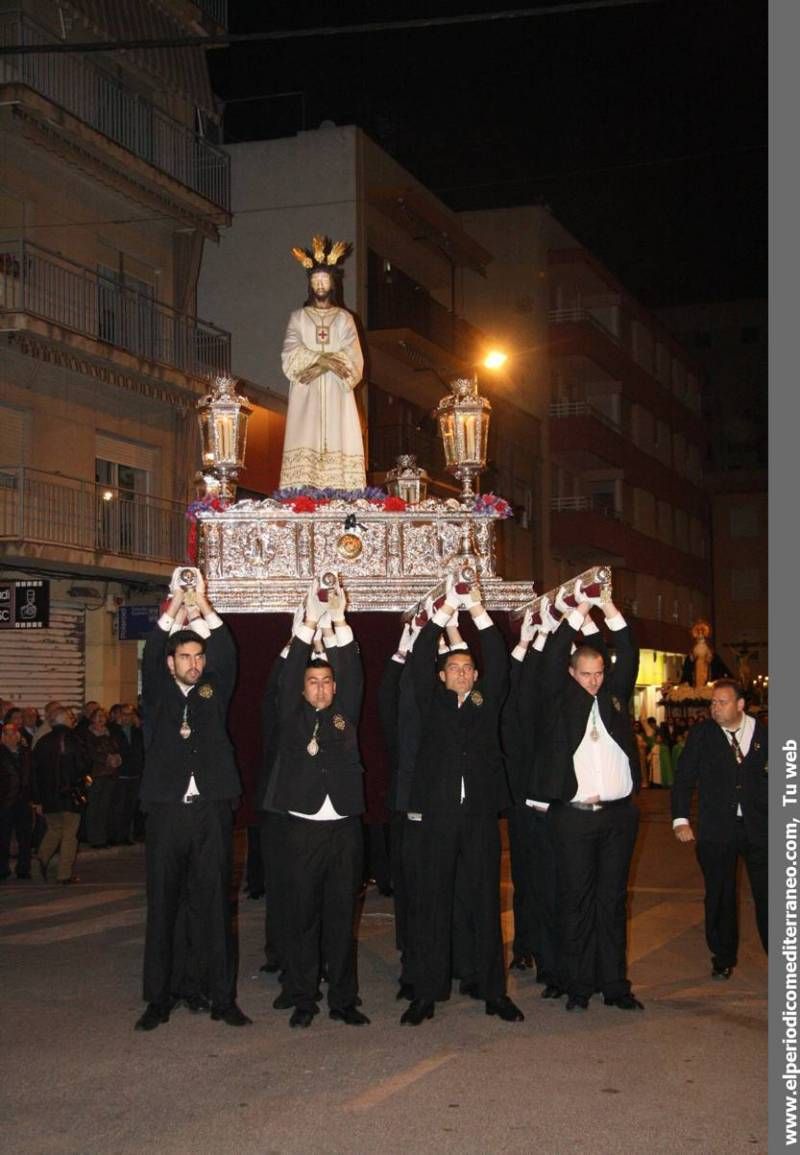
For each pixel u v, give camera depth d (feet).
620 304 150.51
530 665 28.37
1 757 50.98
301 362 39.88
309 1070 22.07
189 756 25.45
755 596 189.78
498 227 133.28
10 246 72.59
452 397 37.78
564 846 26.43
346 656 26.03
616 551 140.97
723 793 28.76
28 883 50.65
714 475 190.29
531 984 29.22
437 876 25.70
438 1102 20.27
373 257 101.81
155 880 25.36
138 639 78.23
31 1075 21.88
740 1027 24.94
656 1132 18.88
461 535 35.73
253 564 34.96
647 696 158.92
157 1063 22.56
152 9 84.74
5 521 70.90
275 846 29.73
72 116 74.64
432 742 26.11
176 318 86.17
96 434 78.84
